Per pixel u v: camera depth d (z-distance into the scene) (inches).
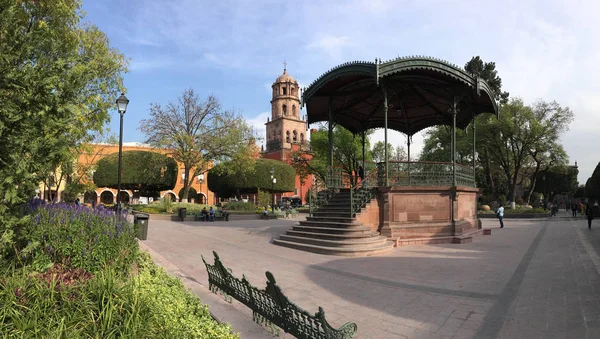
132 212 1110.4
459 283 301.0
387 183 559.5
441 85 625.9
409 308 235.9
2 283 140.1
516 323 203.9
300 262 401.4
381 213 562.3
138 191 1707.7
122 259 210.5
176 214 1158.3
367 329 199.5
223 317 198.7
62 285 137.8
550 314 216.1
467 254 455.2
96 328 115.7
